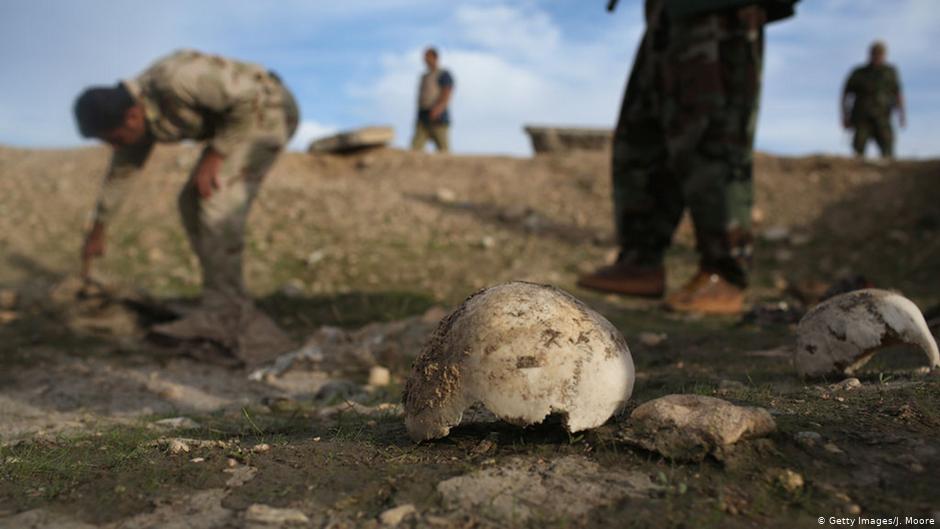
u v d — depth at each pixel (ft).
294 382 13.15
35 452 7.23
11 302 19.97
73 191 32.50
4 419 10.10
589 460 5.95
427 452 6.44
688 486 5.35
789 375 9.32
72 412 10.73
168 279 23.86
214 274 15.99
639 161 15.83
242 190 15.89
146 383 12.91
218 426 8.93
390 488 5.64
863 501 5.04
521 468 5.86
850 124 34.60
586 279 16.48
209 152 15.74
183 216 16.65
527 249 27.53
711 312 14.79
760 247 27.58
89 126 15.17
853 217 28.81
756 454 5.75
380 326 17.04
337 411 9.60
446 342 6.56
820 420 6.45
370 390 11.89
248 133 15.81
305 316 19.97
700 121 13.97
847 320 8.30
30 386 12.50
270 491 5.66
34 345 15.93
